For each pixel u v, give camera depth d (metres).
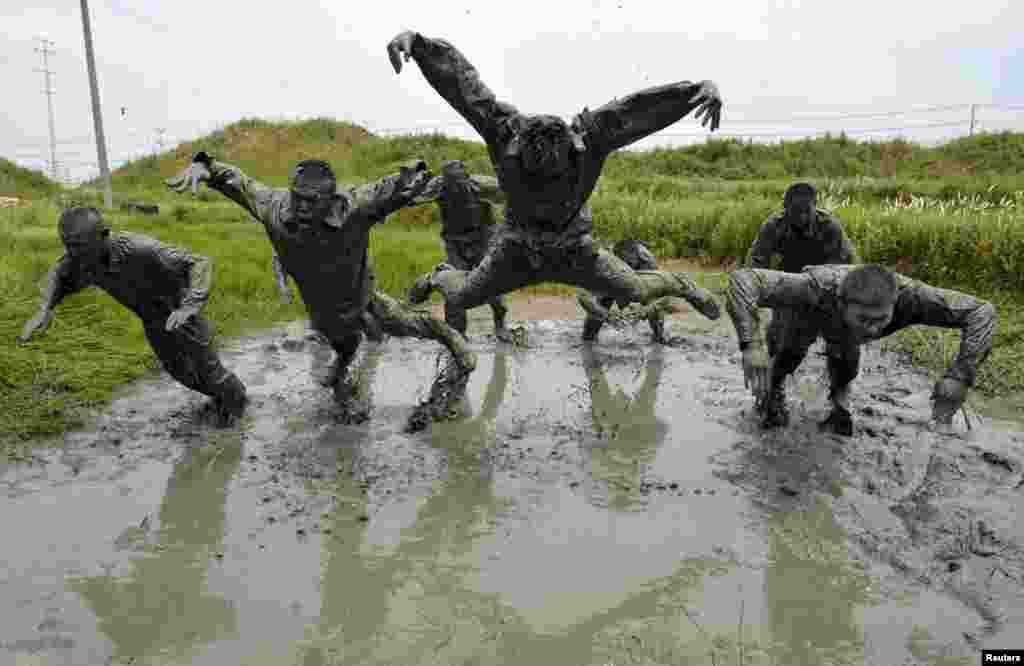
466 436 6.98
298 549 4.89
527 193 6.73
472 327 11.73
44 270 11.85
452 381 7.45
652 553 4.83
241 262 13.83
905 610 4.21
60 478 5.95
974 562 4.65
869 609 4.22
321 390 8.21
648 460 6.39
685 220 18.95
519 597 4.34
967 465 6.14
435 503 5.57
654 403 7.95
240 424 7.16
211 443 6.70
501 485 5.89
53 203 25.89
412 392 8.33
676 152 40.31
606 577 4.55
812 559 4.75
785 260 8.55
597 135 6.49
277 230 6.10
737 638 3.96
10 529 5.11
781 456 6.41
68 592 4.38
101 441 6.70
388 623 4.11
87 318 9.86
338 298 6.63
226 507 5.49
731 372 9.14
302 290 6.59
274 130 47.69
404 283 13.70
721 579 4.53
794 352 6.70
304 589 4.43
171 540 5.00
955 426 7.07
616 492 5.75
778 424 7.11
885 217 15.02
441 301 13.48
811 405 7.86
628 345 10.54
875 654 3.83
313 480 5.96
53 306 6.24
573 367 9.41
